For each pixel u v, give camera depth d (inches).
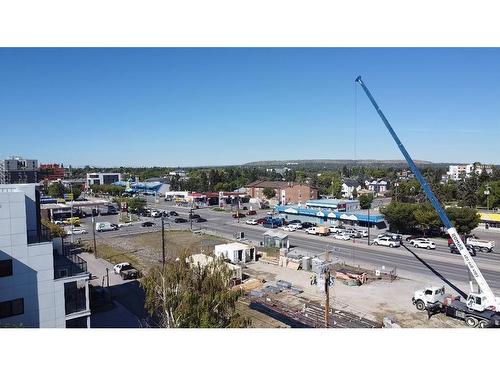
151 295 468.1
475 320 733.3
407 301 874.1
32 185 724.0
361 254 1334.9
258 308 837.2
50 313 636.7
